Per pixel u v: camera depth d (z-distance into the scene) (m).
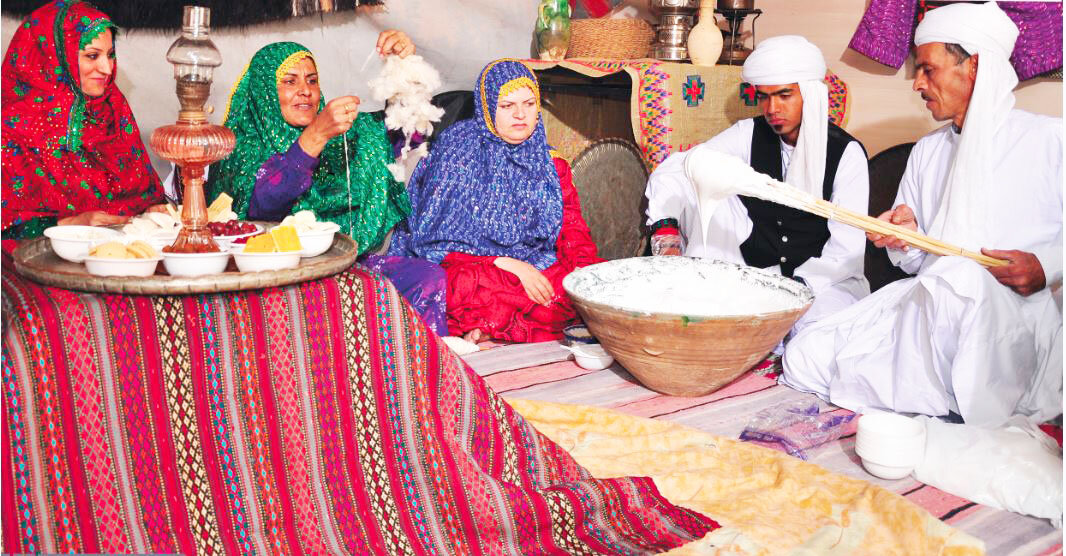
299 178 2.44
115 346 1.36
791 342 2.54
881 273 3.46
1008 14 3.06
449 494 1.62
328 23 2.98
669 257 2.66
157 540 1.41
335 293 1.54
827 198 2.88
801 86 2.77
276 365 1.48
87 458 1.35
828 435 2.19
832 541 1.67
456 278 2.82
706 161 2.45
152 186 2.63
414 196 3.05
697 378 2.31
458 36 3.34
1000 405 2.21
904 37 3.40
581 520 1.70
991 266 2.29
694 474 1.93
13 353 1.28
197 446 1.44
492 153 2.98
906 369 2.28
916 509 1.70
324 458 1.55
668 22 3.47
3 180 2.33
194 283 1.35
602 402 2.37
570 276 2.48
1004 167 2.43
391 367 1.60
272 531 1.50
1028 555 1.66
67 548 1.34
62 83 2.36
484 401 1.72
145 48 2.64
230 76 2.79
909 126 3.50
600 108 3.71
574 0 3.67
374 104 3.18
